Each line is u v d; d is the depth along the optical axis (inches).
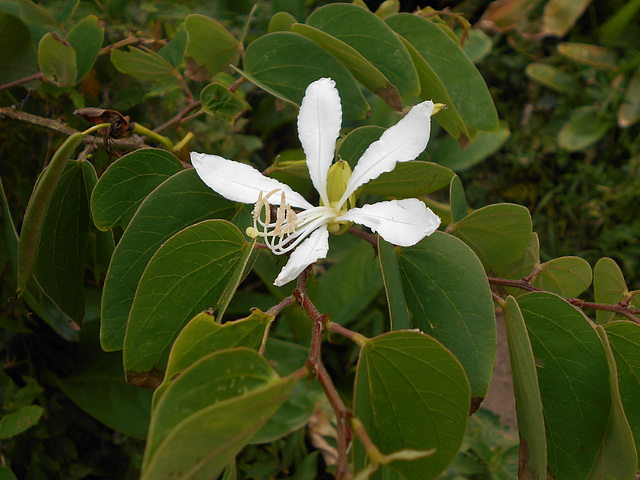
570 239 19.9
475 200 20.6
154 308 6.0
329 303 15.6
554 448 6.7
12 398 11.8
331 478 14.8
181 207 6.9
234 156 14.6
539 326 6.8
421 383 5.2
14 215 12.2
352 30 8.4
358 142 7.4
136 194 7.5
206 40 9.3
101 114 7.4
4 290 12.2
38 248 7.9
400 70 8.2
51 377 13.2
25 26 9.7
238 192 6.8
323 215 6.7
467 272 6.6
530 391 6.2
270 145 19.1
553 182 20.9
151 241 6.8
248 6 13.3
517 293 9.3
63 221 8.0
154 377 6.2
